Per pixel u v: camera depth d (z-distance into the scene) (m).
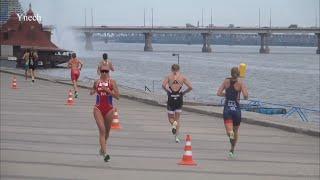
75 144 39.00
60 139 41.06
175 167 32.12
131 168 31.44
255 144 41.66
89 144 39.16
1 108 59.97
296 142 43.03
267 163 34.47
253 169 32.44
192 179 29.08
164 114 57.62
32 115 54.75
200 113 58.91
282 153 38.28
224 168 32.38
